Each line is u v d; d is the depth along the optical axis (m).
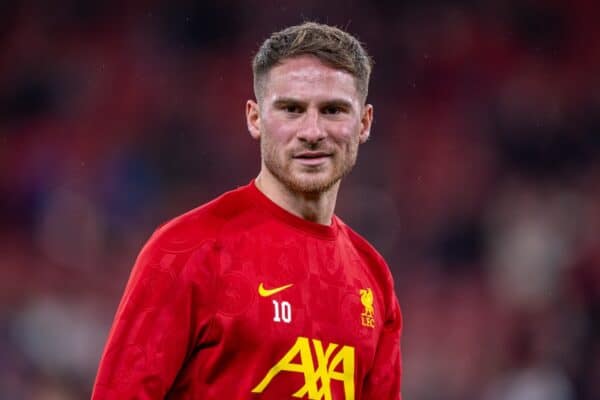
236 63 84.06
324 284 14.64
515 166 77.69
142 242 70.25
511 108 81.38
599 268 65.88
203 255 14.05
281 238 14.59
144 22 85.69
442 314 66.44
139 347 13.70
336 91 14.30
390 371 15.55
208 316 13.93
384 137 80.44
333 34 14.55
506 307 65.62
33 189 71.94
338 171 14.48
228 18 85.31
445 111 82.31
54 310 60.34
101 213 70.75
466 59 85.06
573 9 89.50
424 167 77.62
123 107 80.75
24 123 79.06
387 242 72.19
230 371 13.94
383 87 83.75
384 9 86.50
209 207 14.54
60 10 86.31
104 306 64.69
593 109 81.81
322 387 14.26
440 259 69.75
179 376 14.01
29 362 53.56
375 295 15.39
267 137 14.52
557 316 62.50
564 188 74.88
